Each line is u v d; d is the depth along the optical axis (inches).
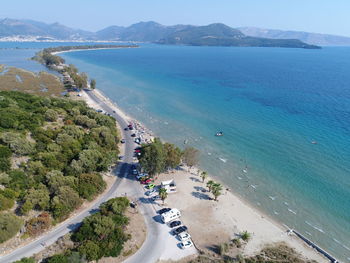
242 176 3169.3
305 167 3326.8
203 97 6707.7
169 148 3139.8
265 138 4197.8
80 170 2714.1
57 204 2180.1
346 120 4881.9
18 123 3383.4
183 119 5118.1
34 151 2893.7
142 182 2866.6
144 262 1857.8
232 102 6235.2
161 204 2536.9
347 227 2369.6
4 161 2522.1
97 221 1998.0
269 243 2132.1
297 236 2244.1
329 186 2938.0
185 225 2279.8
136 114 5364.2
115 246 1886.1
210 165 3420.3
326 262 1964.8
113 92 7081.7
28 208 2095.2
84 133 3644.2
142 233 2133.4
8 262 1754.4
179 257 1923.0
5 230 1893.5
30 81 7317.9
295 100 6358.3
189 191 2790.4
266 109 5669.3
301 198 2765.7
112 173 3046.3
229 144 4020.7
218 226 2293.3
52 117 3939.5
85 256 1755.7
